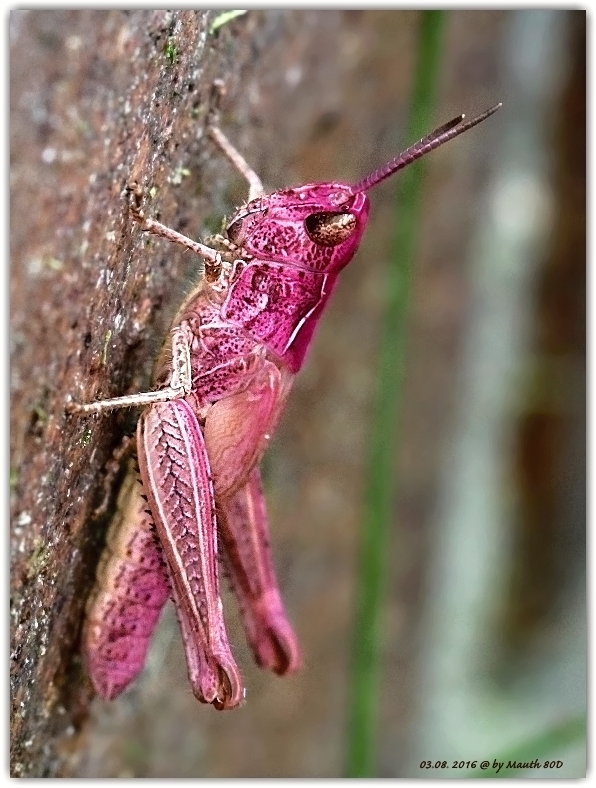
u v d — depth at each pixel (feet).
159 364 0.25
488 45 0.33
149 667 0.29
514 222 0.35
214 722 0.33
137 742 0.31
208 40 0.25
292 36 0.29
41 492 0.23
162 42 0.24
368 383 0.34
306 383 0.33
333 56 0.30
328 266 0.25
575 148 0.34
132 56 0.23
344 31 0.30
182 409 0.24
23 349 0.22
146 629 0.25
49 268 0.22
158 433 0.24
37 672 0.24
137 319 0.25
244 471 0.25
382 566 0.29
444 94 0.33
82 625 0.25
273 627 0.26
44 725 0.25
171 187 0.25
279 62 0.28
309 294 0.25
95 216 0.23
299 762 0.35
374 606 0.29
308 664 0.35
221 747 0.33
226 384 0.25
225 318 0.25
